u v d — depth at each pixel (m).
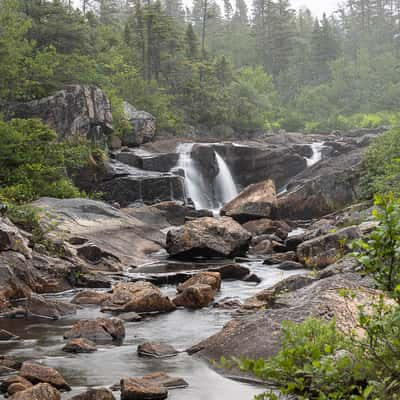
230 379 8.27
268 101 91.69
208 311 13.10
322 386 5.09
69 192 27.08
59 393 7.39
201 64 72.44
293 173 43.09
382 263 5.13
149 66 71.69
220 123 68.62
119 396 7.57
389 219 5.10
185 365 8.95
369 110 101.38
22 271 14.65
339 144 47.25
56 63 40.56
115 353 9.68
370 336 5.45
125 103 47.81
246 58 126.38
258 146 44.88
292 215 29.47
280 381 5.09
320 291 10.40
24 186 24.66
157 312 13.05
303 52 124.12
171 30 73.12
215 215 34.00
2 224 15.42
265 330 9.21
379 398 5.03
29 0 51.88
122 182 33.12
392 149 27.92
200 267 18.72
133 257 19.73
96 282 15.84
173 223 26.50
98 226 20.94
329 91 106.81
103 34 67.75
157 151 42.91
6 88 37.00
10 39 40.56
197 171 40.50
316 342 6.45
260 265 19.33
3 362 8.73
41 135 28.25
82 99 35.78
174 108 65.94
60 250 17.22
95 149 34.03
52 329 11.41
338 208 29.28
